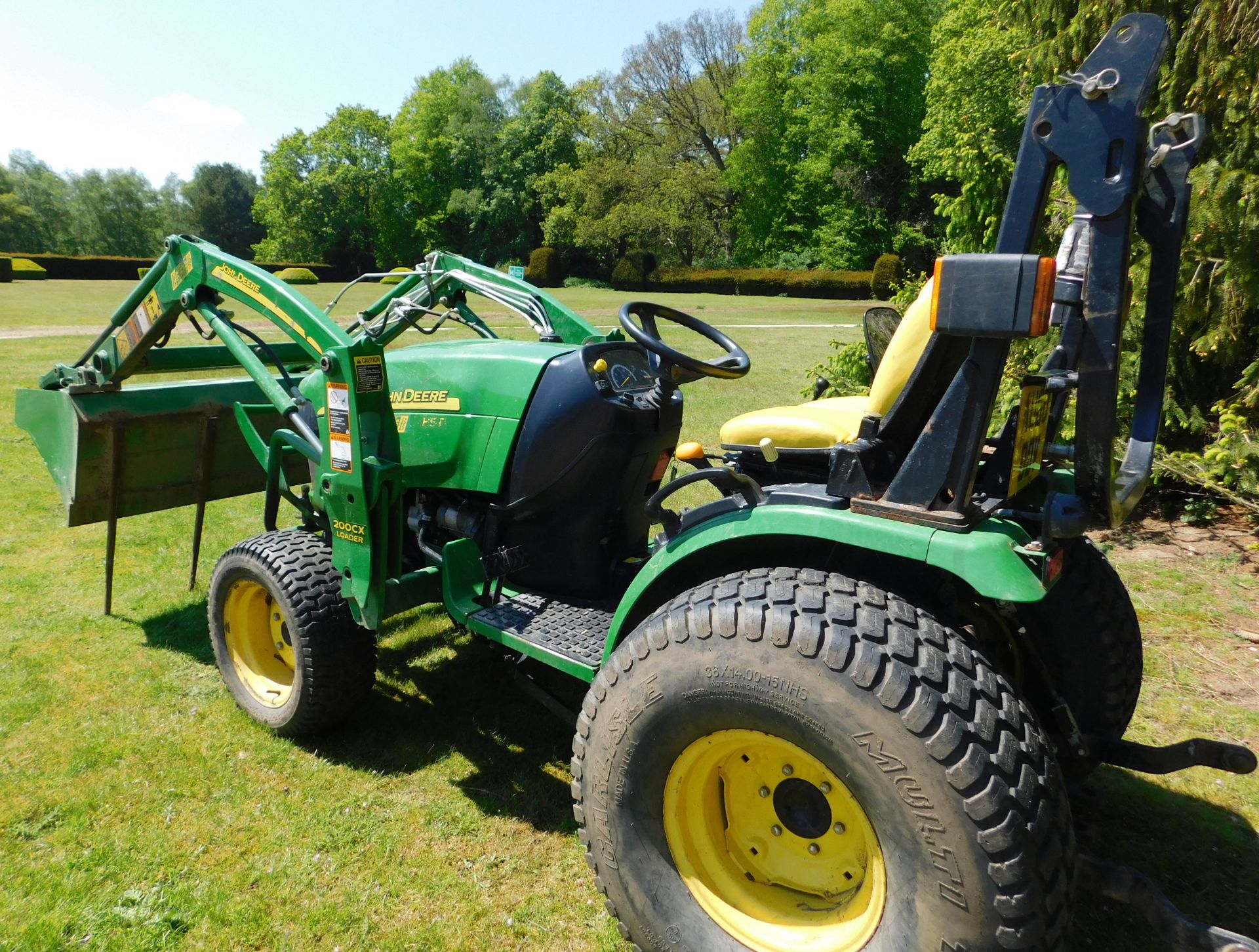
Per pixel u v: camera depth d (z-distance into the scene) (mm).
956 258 1552
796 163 41719
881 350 2928
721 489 2000
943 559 1622
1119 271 1572
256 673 3199
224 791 2703
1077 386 1707
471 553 2785
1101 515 1793
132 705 3221
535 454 2701
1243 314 4531
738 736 1746
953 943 1495
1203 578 4238
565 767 2869
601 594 2906
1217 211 4336
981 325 1531
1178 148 1830
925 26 37125
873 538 1702
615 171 44688
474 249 58156
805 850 1839
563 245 49094
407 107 60125
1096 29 4918
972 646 1661
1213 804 2611
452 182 58812
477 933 2135
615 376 2736
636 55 45969
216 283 3049
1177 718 3025
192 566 4340
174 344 11711
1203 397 5152
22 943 2070
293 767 2850
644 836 1897
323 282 53656
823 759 1619
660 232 44812
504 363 2777
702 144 47031
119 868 2344
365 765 2865
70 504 3697
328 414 2660
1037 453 1981
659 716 1798
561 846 2471
